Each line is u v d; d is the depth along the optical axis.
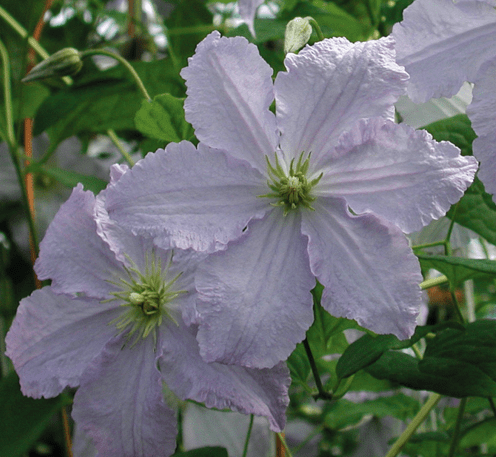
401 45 0.24
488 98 0.24
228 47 0.21
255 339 0.20
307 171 0.22
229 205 0.22
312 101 0.22
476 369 0.23
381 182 0.21
